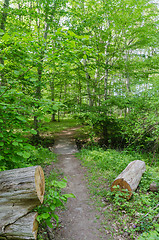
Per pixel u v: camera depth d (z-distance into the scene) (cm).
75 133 1446
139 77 998
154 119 632
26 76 298
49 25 939
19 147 269
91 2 995
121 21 986
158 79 719
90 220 368
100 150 856
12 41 282
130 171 479
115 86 1180
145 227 314
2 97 245
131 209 364
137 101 823
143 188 459
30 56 344
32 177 221
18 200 221
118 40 1156
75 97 1166
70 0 1122
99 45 1005
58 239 312
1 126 268
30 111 262
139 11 981
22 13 781
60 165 716
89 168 649
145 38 963
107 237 318
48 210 241
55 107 245
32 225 209
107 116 1003
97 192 474
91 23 910
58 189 484
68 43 251
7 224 211
